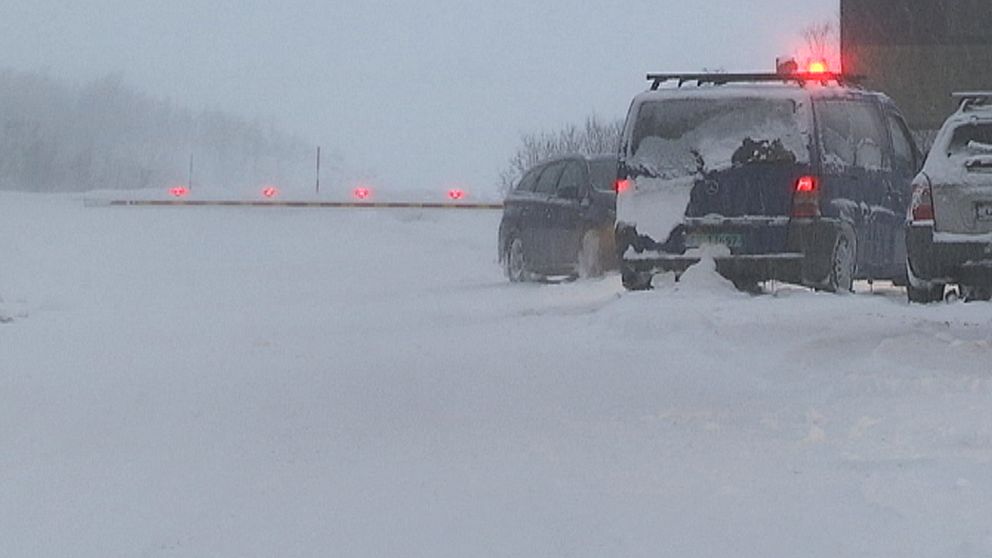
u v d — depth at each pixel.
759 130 29.66
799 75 31.17
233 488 14.40
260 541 12.41
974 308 25.36
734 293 28.72
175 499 14.02
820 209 29.31
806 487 13.84
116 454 16.28
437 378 21.08
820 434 16.39
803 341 22.59
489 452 15.85
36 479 15.05
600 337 24.81
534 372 21.42
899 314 25.06
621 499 13.57
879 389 19.23
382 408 18.78
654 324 24.66
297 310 33.84
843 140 30.64
